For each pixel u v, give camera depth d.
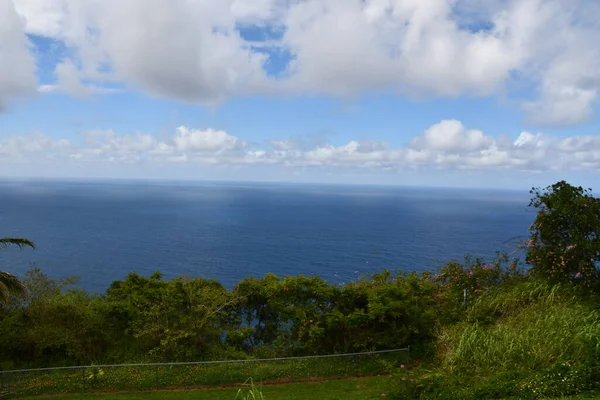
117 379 12.27
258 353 13.94
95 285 64.44
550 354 10.12
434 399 9.45
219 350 13.84
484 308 13.56
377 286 14.92
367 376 12.45
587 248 13.05
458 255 90.38
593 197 13.76
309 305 13.91
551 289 13.40
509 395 9.09
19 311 13.66
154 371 12.61
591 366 9.41
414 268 74.69
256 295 14.77
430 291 14.45
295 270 75.38
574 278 13.62
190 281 14.63
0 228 137.12
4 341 12.82
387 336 13.45
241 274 72.75
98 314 13.84
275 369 12.63
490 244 110.12
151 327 13.55
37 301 14.02
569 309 11.77
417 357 13.17
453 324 13.33
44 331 13.18
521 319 12.15
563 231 14.07
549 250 14.00
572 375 9.24
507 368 10.11
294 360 12.87
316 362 12.87
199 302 14.06
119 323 14.19
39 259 84.62
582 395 8.78
